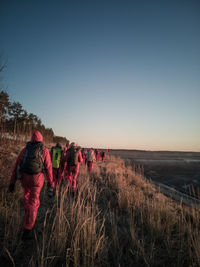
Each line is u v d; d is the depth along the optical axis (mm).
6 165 3846
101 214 3049
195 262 1762
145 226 2676
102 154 16859
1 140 5973
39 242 1973
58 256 1694
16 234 1958
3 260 1631
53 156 4535
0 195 3062
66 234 2051
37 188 2189
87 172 7676
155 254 1983
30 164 2152
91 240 1947
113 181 5840
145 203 3654
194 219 2844
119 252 1906
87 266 1611
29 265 1579
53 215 2740
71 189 4000
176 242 2266
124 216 3074
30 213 2006
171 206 3865
